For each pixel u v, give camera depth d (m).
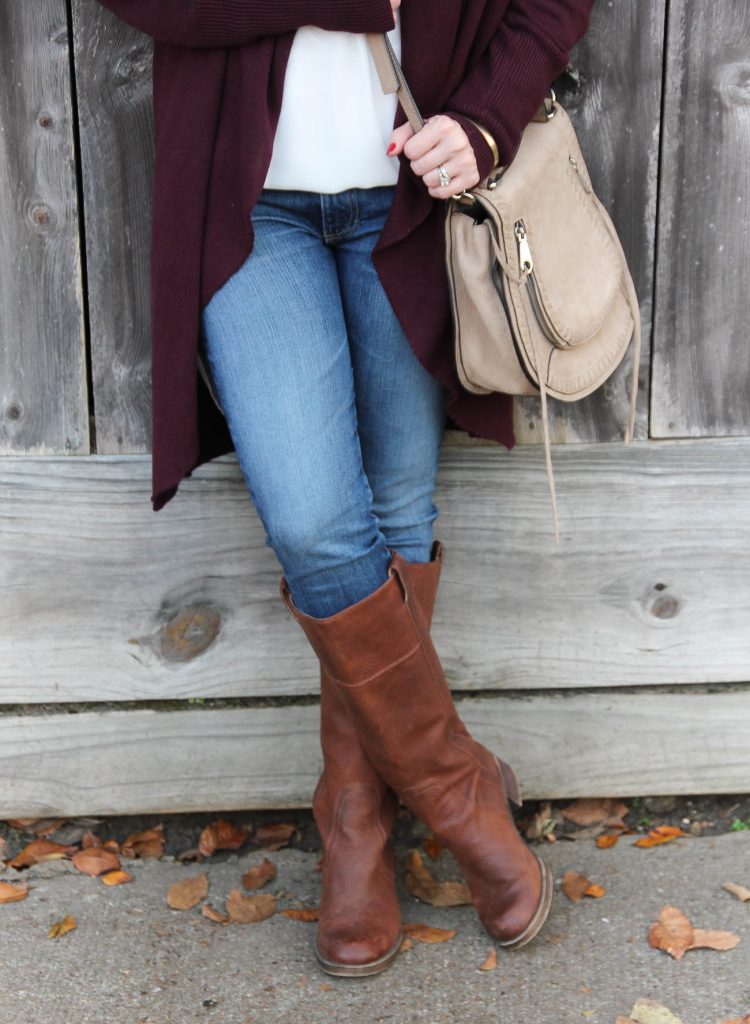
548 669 2.09
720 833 2.13
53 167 1.82
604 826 2.14
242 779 2.11
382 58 1.46
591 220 1.70
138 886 1.98
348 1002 1.66
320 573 1.57
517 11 1.54
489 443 1.98
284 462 1.53
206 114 1.50
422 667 1.67
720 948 1.75
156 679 2.06
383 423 1.73
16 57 1.77
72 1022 1.62
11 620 2.01
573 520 2.02
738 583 2.06
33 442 1.94
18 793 2.10
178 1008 1.66
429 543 1.85
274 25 1.42
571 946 1.78
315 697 2.10
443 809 1.75
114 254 1.87
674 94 1.83
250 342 1.53
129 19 1.51
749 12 1.80
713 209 1.89
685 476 2.01
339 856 1.77
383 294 1.62
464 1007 1.65
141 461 1.96
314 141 1.50
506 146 1.51
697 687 2.12
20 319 1.88
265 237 1.56
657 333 1.94
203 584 2.02
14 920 1.86
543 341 1.57
